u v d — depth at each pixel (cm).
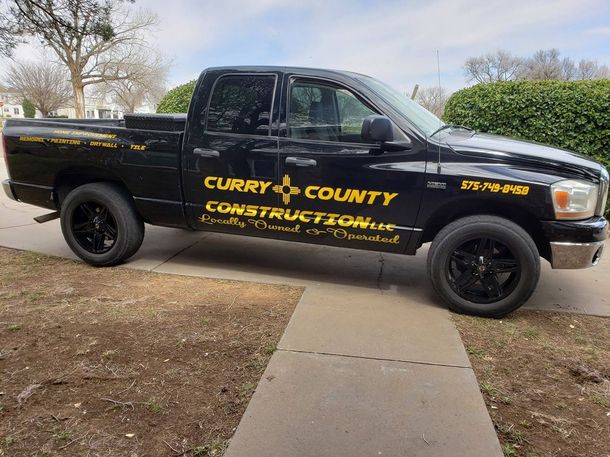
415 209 404
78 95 3994
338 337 350
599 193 388
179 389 283
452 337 358
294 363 312
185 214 471
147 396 275
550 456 238
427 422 257
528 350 346
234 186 445
